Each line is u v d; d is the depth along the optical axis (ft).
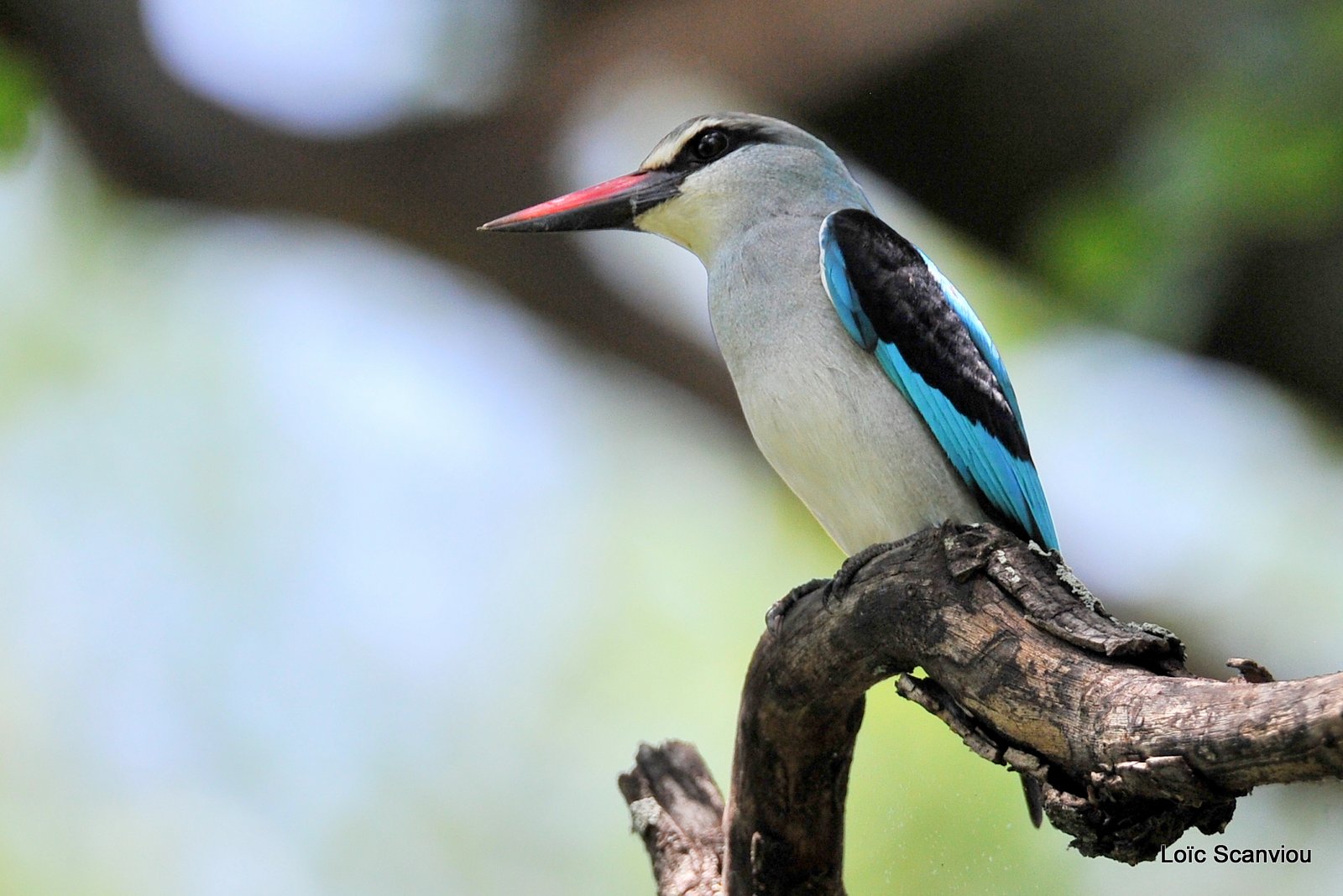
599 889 38.24
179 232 39.83
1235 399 38.06
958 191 37.93
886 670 18.49
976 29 35.14
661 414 42.47
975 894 33.40
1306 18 31.12
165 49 35.17
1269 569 38.86
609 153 37.76
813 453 24.18
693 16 35.37
